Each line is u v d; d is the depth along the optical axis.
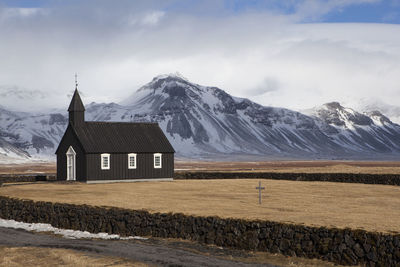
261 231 28.78
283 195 50.69
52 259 25.64
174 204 40.69
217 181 75.69
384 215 32.91
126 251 27.83
